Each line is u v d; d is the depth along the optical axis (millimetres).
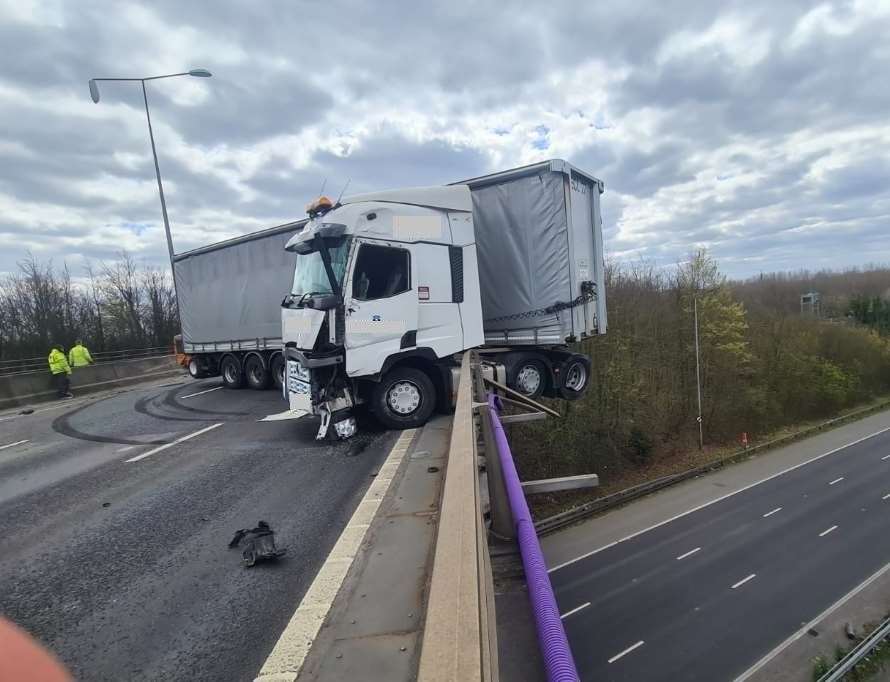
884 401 51719
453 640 1296
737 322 38250
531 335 8711
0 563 3707
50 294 38688
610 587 20047
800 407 44156
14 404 15094
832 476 31578
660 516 25141
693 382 36219
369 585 2773
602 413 27266
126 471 6309
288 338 7062
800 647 17500
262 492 4965
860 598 19859
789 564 21969
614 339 28828
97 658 2445
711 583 20359
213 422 9539
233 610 2805
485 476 3938
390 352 6664
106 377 19500
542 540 22906
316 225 6566
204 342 15336
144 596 3055
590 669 16641
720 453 34312
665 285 38625
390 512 3881
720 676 16297
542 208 8375
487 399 5949
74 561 3656
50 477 6324
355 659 2135
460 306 7406
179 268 16109
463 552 1751
